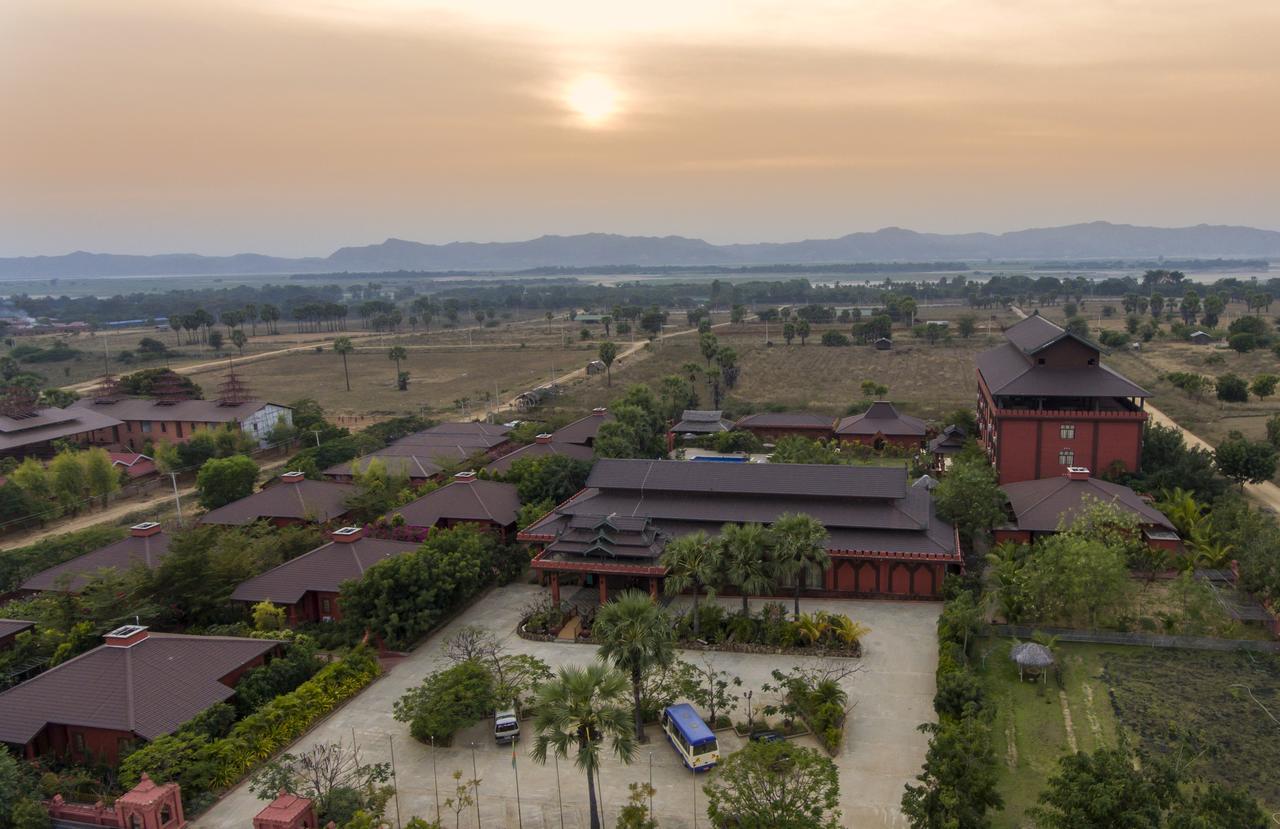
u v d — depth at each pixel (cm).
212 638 5966
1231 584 7400
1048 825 3734
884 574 7669
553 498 9438
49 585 7650
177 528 8731
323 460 12338
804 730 5456
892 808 4622
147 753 4819
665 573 7181
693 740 4969
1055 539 6962
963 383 19250
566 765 5175
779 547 6656
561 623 7244
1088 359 10219
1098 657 6353
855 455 12750
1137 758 4966
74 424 14238
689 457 13200
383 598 6719
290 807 4266
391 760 5272
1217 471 10475
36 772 4966
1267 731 5272
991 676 6109
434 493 9369
